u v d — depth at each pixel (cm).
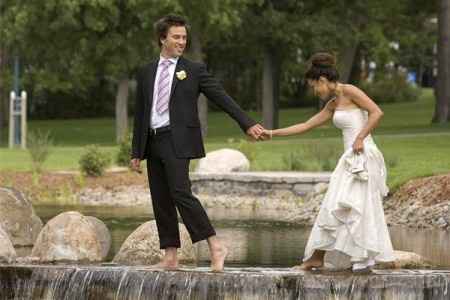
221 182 5216
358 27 9450
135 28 8150
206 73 2397
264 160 6044
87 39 8112
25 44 8406
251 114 12606
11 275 2520
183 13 8088
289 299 2311
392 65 15625
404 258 2739
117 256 2883
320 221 2381
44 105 12975
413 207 4012
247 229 3828
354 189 2355
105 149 7300
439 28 9719
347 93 2394
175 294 2355
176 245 2505
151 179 2452
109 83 13162
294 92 13562
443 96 9769
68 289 2458
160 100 2380
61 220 2947
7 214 3359
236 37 9869
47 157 6350
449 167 4875
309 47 9181
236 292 2327
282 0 9075
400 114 12012
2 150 7450
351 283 2298
